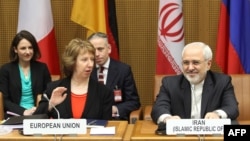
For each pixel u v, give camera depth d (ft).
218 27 24.40
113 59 21.94
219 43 23.15
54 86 16.17
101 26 23.26
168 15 23.07
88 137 13.03
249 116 20.29
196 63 15.96
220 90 16.53
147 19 26.58
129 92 21.36
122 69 21.49
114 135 13.34
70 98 15.93
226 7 22.88
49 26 24.09
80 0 23.48
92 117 15.87
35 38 22.91
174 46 23.18
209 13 26.21
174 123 13.19
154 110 16.01
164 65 23.38
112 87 21.15
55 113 15.71
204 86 16.62
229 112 15.17
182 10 24.21
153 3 26.43
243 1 22.59
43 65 22.41
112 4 24.13
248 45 22.72
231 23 22.41
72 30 27.07
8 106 21.06
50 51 24.17
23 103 21.86
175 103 16.67
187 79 16.62
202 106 16.44
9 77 21.79
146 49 26.81
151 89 27.09
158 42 23.41
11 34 27.12
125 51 26.91
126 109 20.65
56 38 27.12
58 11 26.94
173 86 16.85
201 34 26.35
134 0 26.48
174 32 23.11
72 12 23.63
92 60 15.98
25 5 23.71
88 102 15.94
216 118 13.75
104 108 16.19
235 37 22.44
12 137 13.07
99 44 20.76
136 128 14.71
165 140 12.91
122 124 15.10
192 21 26.37
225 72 23.38
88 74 15.92
